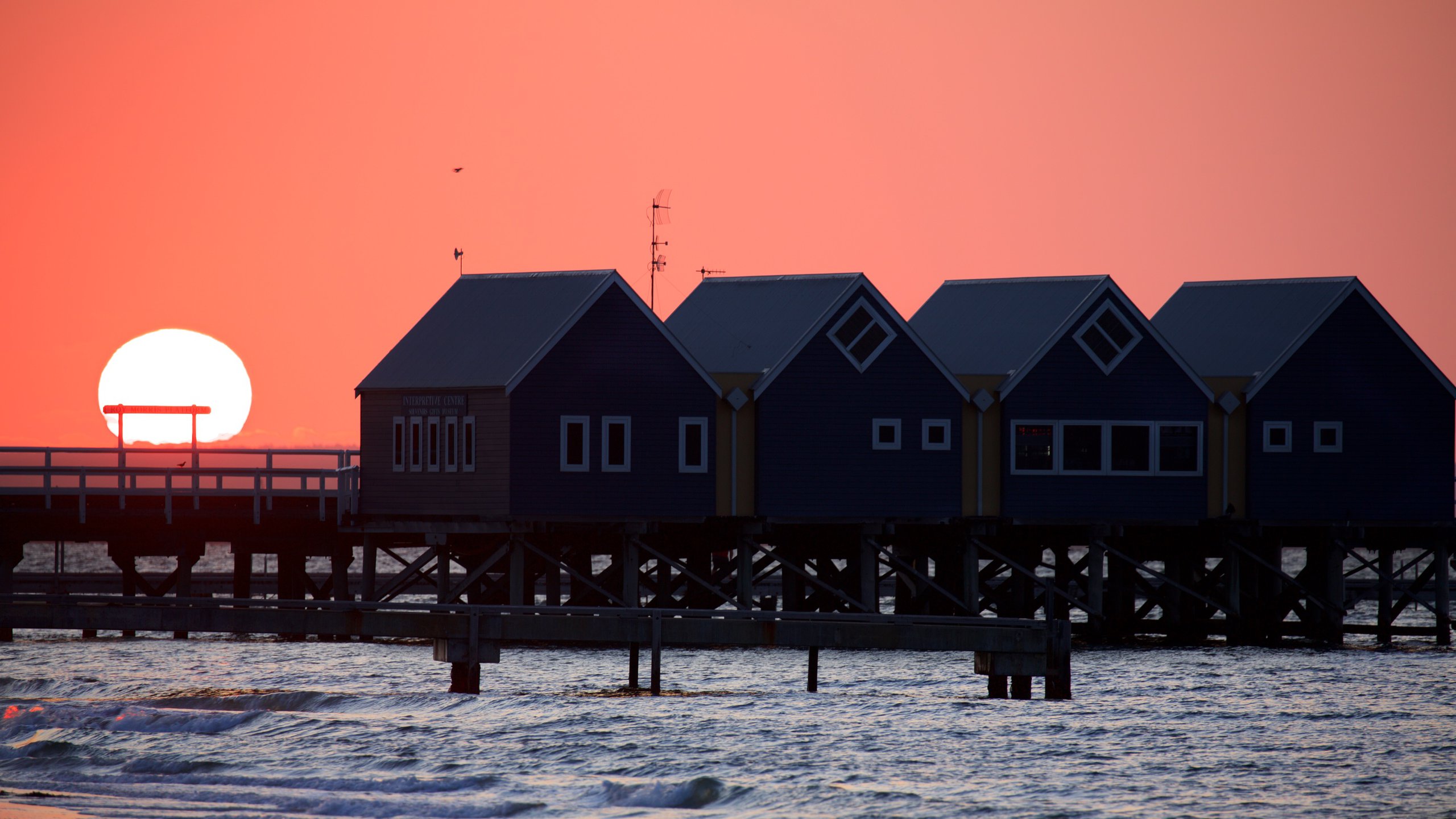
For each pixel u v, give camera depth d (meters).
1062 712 136.62
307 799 109.88
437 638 137.88
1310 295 193.75
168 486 170.88
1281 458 187.62
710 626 136.75
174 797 110.50
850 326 176.25
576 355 168.75
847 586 184.00
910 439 177.25
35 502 172.75
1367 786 114.38
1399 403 190.50
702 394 171.62
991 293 196.38
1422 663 175.00
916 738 125.88
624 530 168.38
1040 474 180.38
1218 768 118.62
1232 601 186.88
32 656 177.62
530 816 106.69
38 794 110.75
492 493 167.88
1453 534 190.75
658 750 121.88
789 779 114.19
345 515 173.62
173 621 139.25
